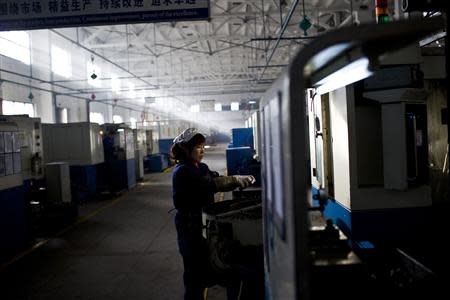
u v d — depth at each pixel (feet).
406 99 6.65
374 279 4.85
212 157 62.49
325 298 4.17
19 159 16.85
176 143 9.37
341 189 7.52
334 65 3.73
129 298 11.45
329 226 5.26
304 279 2.72
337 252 4.58
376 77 6.79
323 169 8.36
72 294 11.89
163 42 37.29
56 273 13.75
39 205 21.21
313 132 9.34
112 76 54.65
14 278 13.37
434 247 6.80
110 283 12.67
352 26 2.64
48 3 14.69
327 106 8.30
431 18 2.60
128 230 19.66
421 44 7.85
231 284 8.50
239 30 40.09
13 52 31.89
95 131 30.40
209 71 59.26
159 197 29.76
